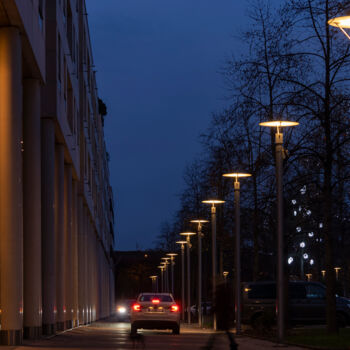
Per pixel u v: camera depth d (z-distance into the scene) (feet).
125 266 592.60
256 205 106.93
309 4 92.94
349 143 92.58
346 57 92.27
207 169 132.77
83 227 203.41
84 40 195.21
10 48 78.38
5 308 77.51
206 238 188.24
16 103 78.74
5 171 78.33
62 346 79.05
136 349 75.15
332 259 94.89
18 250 78.54
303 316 137.18
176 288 368.07
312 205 99.45
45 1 106.93
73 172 154.92
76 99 158.51
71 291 137.18
